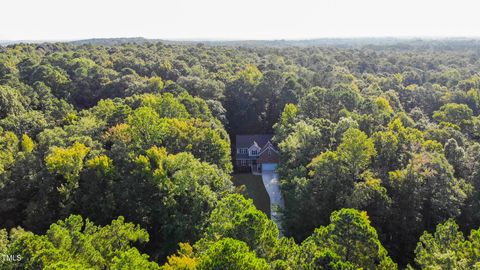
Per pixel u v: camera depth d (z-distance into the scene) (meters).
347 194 39.69
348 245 25.16
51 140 46.06
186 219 38.09
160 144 47.97
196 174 41.22
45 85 70.25
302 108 65.50
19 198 41.88
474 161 44.06
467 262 25.14
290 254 25.20
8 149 46.19
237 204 30.02
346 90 66.56
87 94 75.50
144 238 30.86
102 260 25.59
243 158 69.00
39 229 39.25
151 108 52.59
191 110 61.31
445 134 50.09
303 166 47.59
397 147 45.06
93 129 49.91
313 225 39.59
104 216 39.41
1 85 63.31
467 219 39.44
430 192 39.91
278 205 46.38
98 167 40.72
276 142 65.38
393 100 72.75
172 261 27.59
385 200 38.16
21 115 56.25
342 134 49.78
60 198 40.81
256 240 25.25
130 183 40.88
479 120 58.59
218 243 22.53
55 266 19.44
